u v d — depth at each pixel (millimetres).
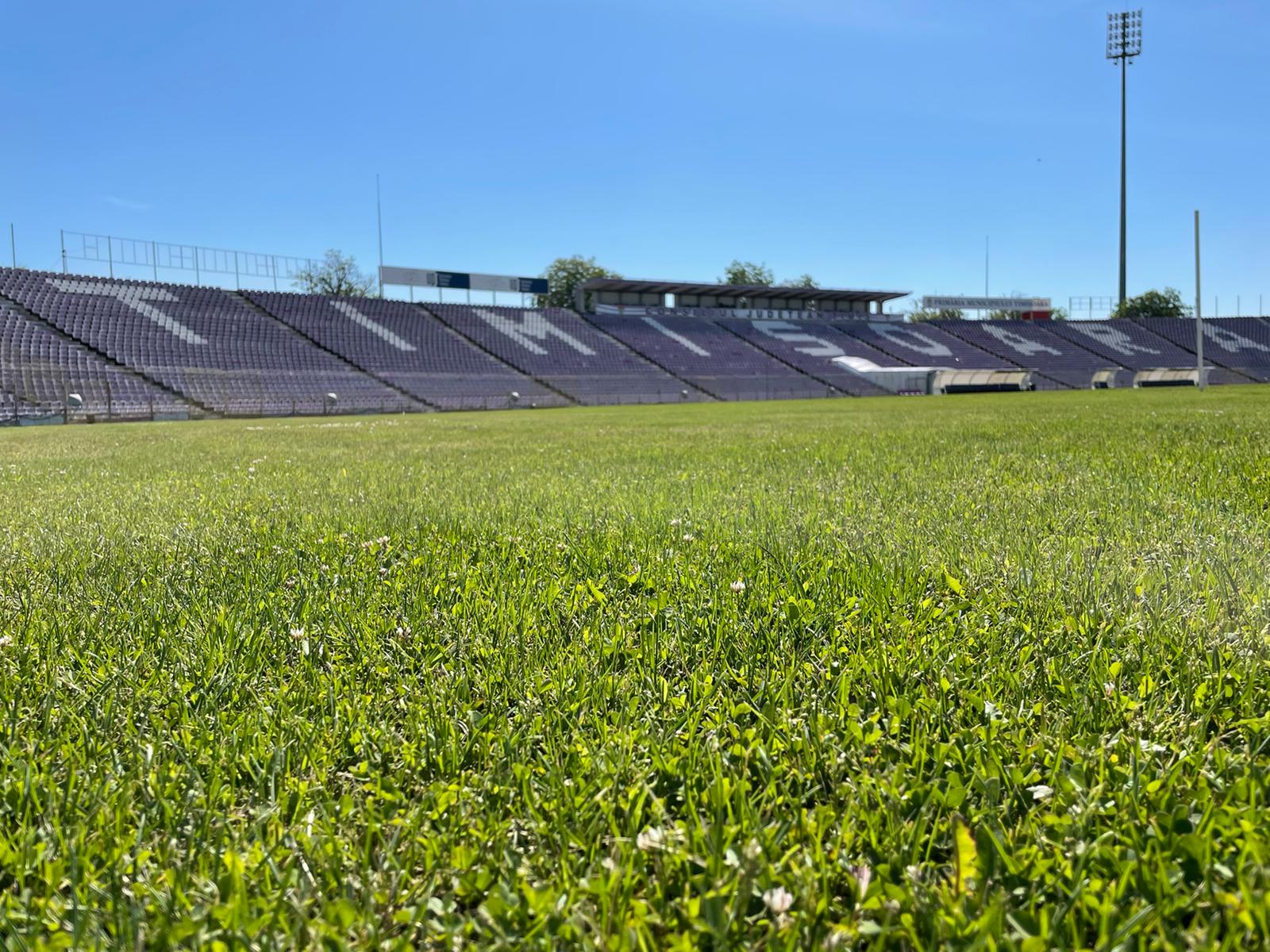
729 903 1092
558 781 1428
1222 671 1808
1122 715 1642
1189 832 1215
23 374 33969
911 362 66438
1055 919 1029
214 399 38906
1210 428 10305
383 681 1981
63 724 1726
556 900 1114
